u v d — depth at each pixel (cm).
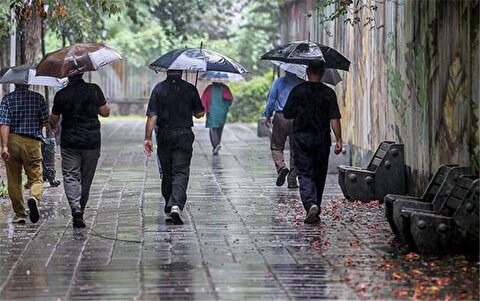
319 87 3388
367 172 3878
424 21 3569
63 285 2428
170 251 2856
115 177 4888
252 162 5684
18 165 3412
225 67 3397
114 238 3088
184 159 3394
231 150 6531
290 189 4353
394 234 3069
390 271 2552
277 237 3084
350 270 2572
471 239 2716
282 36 8250
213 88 6125
